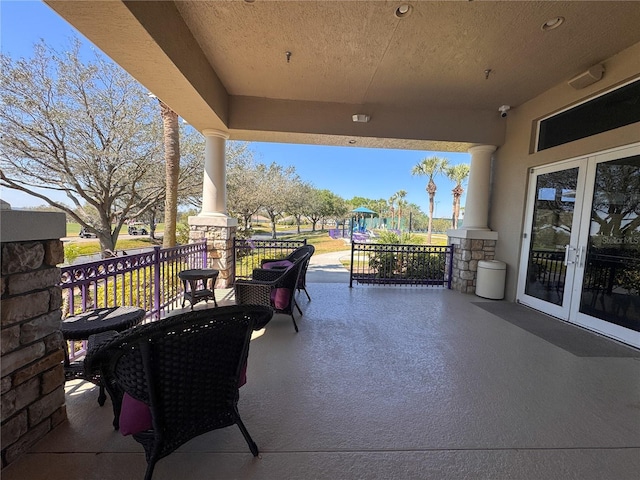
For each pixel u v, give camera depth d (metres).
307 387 2.20
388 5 2.68
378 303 4.55
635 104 3.26
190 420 1.39
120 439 1.61
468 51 3.37
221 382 1.47
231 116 4.76
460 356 2.80
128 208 9.77
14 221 1.38
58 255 1.66
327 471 1.47
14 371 1.44
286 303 3.29
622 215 3.30
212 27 3.04
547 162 4.27
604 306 3.44
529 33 3.02
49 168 7.91
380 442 1.67
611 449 1.66
